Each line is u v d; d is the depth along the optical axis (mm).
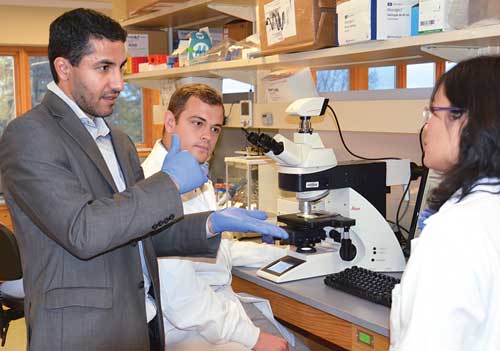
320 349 2449
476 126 1080
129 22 3615
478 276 1011
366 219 2096
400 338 1111
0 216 4844
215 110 2076
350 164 2096
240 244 2260
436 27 1733
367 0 1905
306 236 2117
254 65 2639
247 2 2836
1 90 5719
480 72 1108
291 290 1928
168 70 3225
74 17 1433
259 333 1939
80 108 1494
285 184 2049
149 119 6211
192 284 1876
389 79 5164
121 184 1635
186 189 1441
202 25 3703
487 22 1622
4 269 2732
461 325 1014
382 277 1939
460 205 1083
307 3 2141
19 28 5586
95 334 1408
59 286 1394
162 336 1677
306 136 2031
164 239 1711
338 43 2113
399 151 2521
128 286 1492
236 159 2865
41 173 1333
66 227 1303
